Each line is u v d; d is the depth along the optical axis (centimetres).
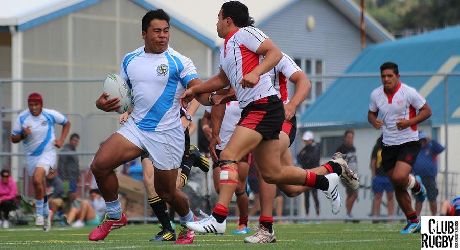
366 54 9300
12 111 6612
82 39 8138
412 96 4697
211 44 8700
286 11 10625
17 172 6619
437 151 6341
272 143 3200
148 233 4719
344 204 6594
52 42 7938
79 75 8088
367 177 6562
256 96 3153
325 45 11081
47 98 7581
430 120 6925
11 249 3209
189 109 3981
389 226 5734
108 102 3406
